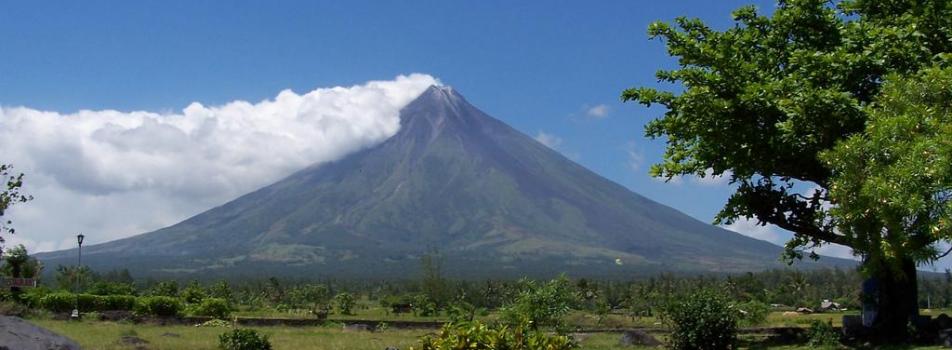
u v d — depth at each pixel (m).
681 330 20.80
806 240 21.72
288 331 38.00
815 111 17.09
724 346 20.47
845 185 12.53
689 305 20.97
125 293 65.38
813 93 16.92
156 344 25.64
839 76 18.16
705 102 18.83
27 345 14.48
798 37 20.80
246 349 23.66
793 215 20.69
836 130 17.27
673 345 21.23
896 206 11.46
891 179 11.48
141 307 49.41
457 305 62.62
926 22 18.27
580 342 27.59
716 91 19.08
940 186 10.98
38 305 48.00
